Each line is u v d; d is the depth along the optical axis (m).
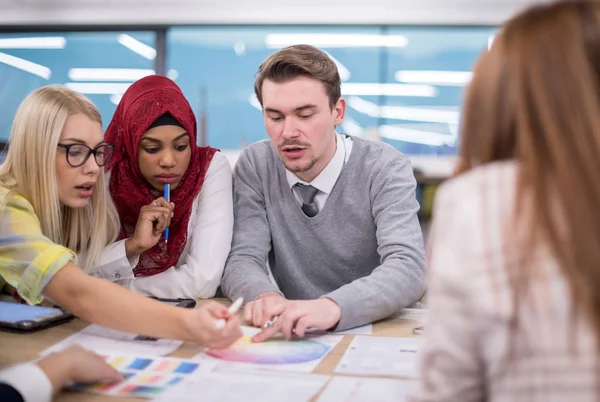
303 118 1.42
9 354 1.01
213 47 8.12
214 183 1.62
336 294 1.20
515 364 0.54
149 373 0.93
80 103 1.31
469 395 0.59
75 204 1.33
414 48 6.51
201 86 8.16
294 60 1.39
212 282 1.48
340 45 6.29
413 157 6.00
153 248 1.57
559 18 0.57
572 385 0.51
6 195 1.26
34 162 1.28
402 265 1.35
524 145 0.56
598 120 0.53
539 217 0.53
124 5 6.02
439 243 0.60
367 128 6.75
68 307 1.14
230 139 8.27
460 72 6.54
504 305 0.53
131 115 1.54
